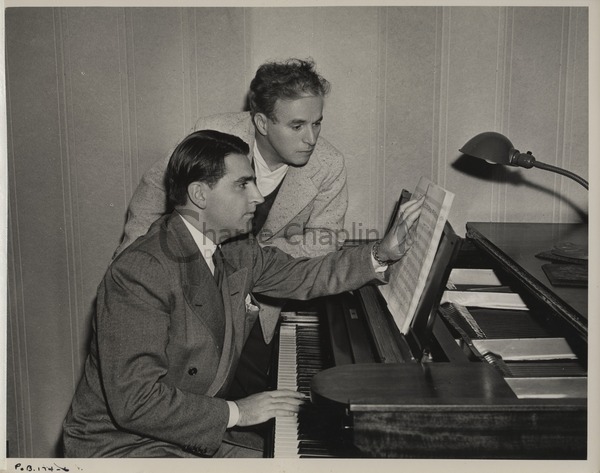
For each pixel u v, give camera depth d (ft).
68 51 7.86
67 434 4.69
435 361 4.42
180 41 7.82
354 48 7.77
